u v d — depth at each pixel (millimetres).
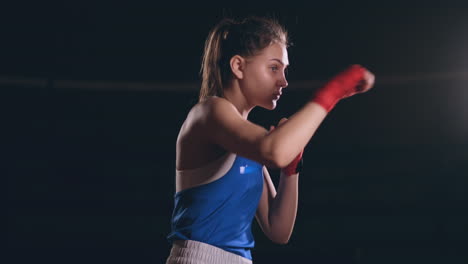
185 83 6500
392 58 6379
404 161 6371
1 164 6305
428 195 6242
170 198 6434
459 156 6262
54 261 6156
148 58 6453
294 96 6410
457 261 6008
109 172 6465
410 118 6406
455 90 6293
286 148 1073
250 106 1402
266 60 1361
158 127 6570
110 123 6539
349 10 6320
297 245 6164
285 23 6367
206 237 1309
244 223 1362
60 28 6258
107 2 6246
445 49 6289
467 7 6195
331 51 6410
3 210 6219
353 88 1185
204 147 1281
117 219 6328
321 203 6363
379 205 6289
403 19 6316
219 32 1436
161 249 6258
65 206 6324
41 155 6395
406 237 6148
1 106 6320
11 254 6129
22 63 6293
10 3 6105
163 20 6383
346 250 6160
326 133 6547
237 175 1317
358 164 6438
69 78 6395
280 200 1534
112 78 6457
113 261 6195
